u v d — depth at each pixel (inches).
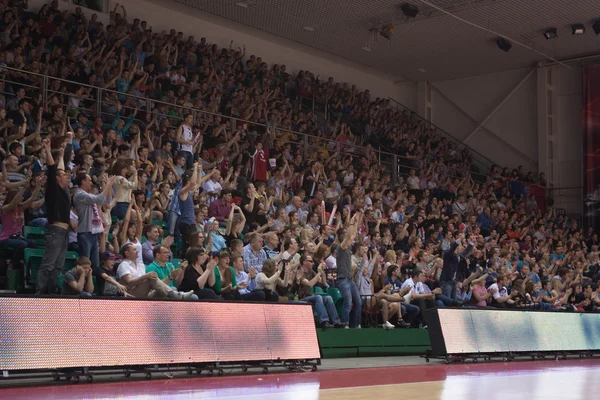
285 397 233.0
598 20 829.8
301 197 577.6
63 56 617.3
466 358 441.1
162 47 726.5
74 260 395.5
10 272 379.6
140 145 569.9
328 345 426.0
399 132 968.3
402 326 480.7
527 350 470.6
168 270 359.9
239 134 671.8
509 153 1026.7
